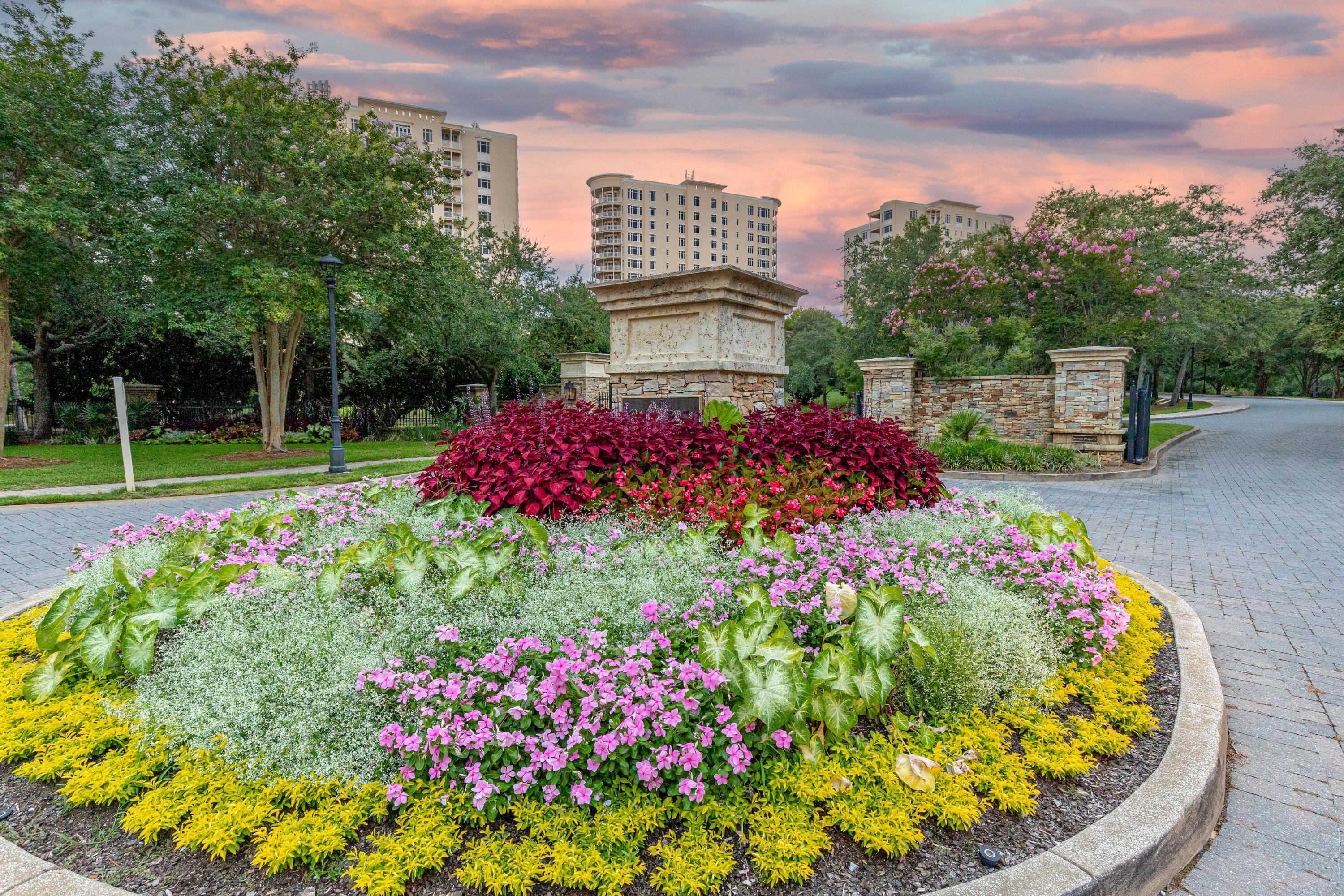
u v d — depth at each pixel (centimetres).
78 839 196
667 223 9188
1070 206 2052
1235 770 263
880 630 238
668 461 493
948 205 8369
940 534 409
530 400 615
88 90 1192
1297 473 1152
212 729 223
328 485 1007
